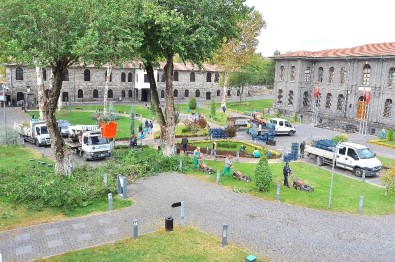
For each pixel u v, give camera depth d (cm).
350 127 4662
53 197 1783
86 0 2006
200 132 4028
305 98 5712
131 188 2105
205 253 1342
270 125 4116
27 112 5550
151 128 4106
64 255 1304
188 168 2509
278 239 1495
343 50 5312
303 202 1936
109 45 2000
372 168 2508
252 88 10562
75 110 5900
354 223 1692
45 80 6353
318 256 1366
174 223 1625
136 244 1402
